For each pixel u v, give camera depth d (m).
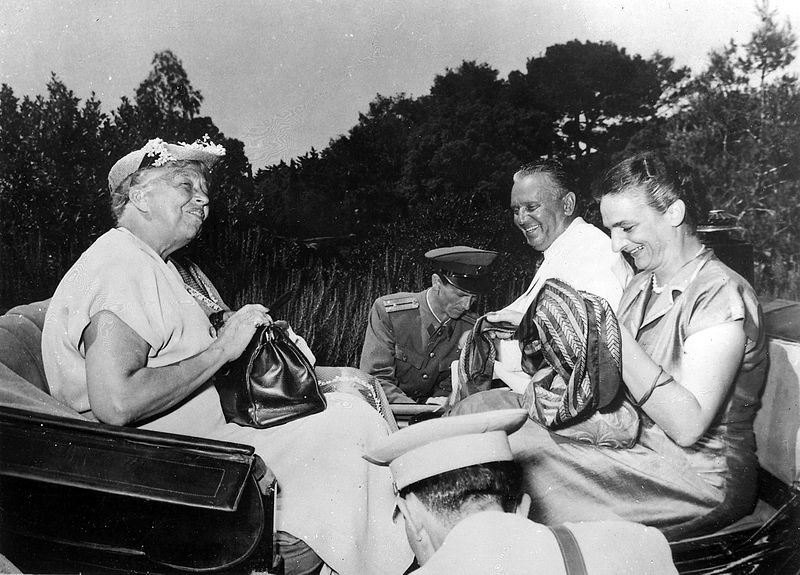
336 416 2.34
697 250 2.40
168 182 2.28
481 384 2.90
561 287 2.37
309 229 3.46
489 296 3.30
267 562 1.93
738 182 3.20
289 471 2.16
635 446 2.37
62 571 1.82
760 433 2.43
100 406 1.94
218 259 3.38
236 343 2.22
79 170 3.37
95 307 2.04
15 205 3.29
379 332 3.31
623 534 1.37
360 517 2.04
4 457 1.74
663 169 2.39
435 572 1.32
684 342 2.30
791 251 3.05
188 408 2.25
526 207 3.03
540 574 1.28
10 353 2.05
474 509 1.50
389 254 3.47
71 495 1.78
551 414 2.41
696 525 2.34
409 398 3.30
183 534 1.79
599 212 3.20
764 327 2.35
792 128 3.24
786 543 2.28
